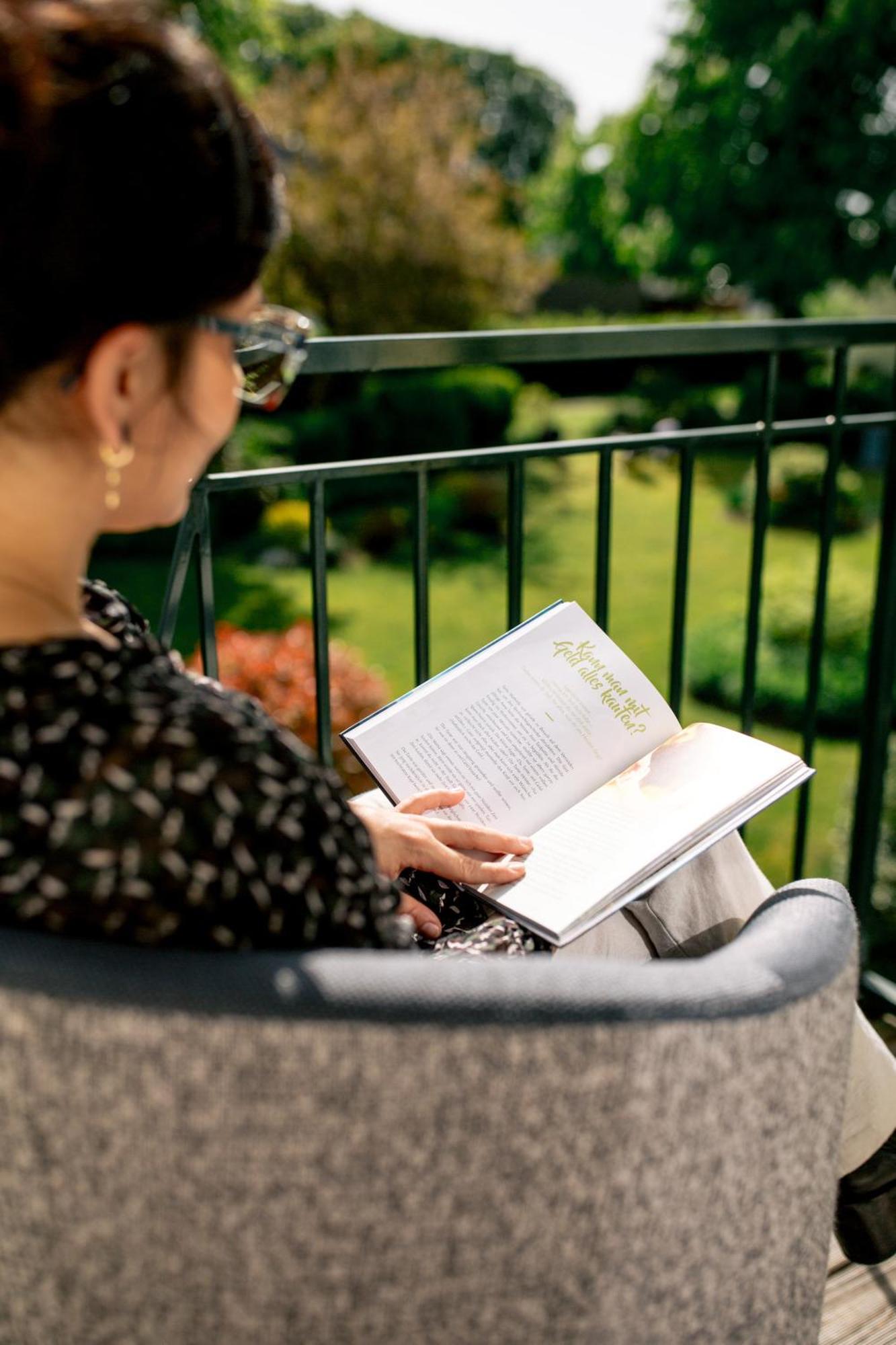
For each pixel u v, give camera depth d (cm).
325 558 142
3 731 55
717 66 1797
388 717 112
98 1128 51
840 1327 128
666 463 1656
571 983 53
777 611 886
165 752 55
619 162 1958
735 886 103
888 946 321
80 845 54
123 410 57
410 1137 51
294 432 1228
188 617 890
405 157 1248
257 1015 49
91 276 53
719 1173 59
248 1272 54
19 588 60
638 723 112
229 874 56
